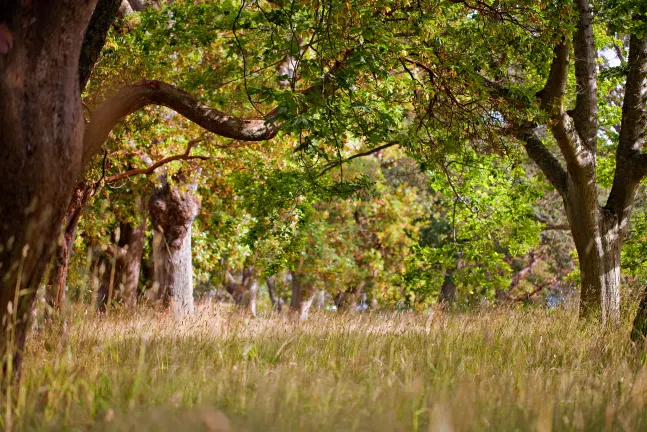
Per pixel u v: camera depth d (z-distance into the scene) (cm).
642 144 2039
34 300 675
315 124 1243
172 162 2322
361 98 1522
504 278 2545
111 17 965
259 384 602
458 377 734
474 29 1510
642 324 1070
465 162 1723
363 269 4450
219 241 3372
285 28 1483
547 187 2494
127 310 1338
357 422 478
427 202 4622
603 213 2014
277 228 2155
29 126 658
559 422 527
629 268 2580
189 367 725
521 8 1476
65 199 695
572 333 1158
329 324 1231
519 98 1628
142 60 1911
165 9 1962
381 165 4759
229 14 1861
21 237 655
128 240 2792
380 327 1240
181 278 2731
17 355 659
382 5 1276
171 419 480
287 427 475
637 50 2027
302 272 3994
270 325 1228
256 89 1201
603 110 2495
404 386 597
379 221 4559
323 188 1831
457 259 2677
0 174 652
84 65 940
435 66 1480
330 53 1269
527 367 831
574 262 4206
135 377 627
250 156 2356
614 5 1819
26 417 522
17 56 651
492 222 2469
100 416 535
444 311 1334
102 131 1002
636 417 553
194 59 2050
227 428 425
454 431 443
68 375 631
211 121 1162
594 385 687
